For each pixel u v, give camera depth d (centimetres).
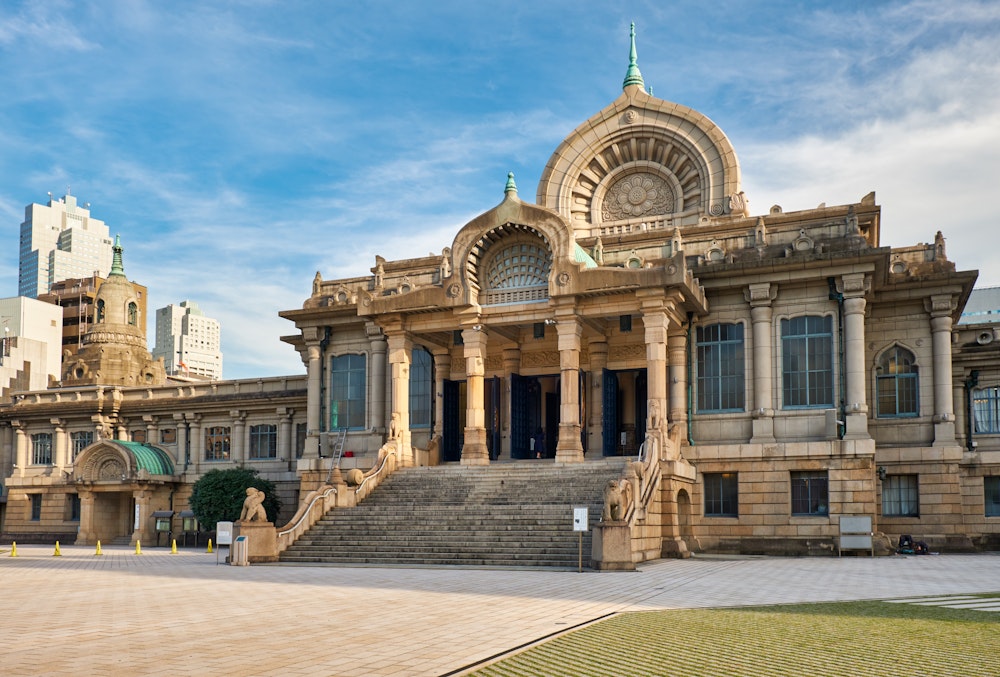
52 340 12519
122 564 3766
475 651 1488
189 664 1375
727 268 4647
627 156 5688
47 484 7019
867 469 4316
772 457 4472
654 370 4294
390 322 4862
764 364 4606
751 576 2945
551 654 1478
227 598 2288
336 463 5284
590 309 4484
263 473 6475
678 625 1791
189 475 6762
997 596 2308
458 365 5297
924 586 2586
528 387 5197
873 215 4888
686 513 4472
